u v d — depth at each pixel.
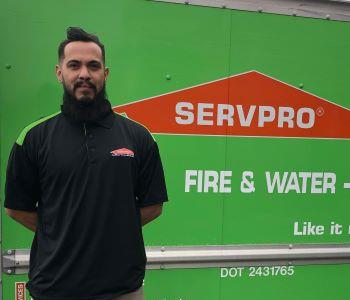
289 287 2.33
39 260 1.55
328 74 2.27
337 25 2.26
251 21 2.15
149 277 2.15
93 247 1.49
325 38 2.25
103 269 1.52
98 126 1.56
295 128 2.26
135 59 2.04
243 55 2.16
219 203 2.20
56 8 1.95
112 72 2.03
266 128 2.22
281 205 2.28
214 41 2.12
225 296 2.25
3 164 1.95
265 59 2.19
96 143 1.52
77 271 1.50
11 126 1.95
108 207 1.50
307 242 2.33
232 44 2.14
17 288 2.02
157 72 2.07
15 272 2.01
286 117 2.24
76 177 1.49
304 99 2.25
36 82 1.96
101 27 2.00
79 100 1.52
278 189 2.27
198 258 2.19
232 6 2.12
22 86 1.95
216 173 2.18
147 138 1.66
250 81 2.18
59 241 1.49
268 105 2.21
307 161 2.29
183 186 2.15
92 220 1.49
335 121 2.30
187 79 2.11
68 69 1.52
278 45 2.19
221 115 2.16
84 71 1.50
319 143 2.29
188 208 2.17
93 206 1.49
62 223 1.50
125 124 1.64
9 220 1.98
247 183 2.22
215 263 2.22
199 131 2.14
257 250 2.26
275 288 2.31
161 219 2.14
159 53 2.07
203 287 2.22
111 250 1.52
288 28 2.20
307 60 2.24
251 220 2.24
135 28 2.03
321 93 2.27
